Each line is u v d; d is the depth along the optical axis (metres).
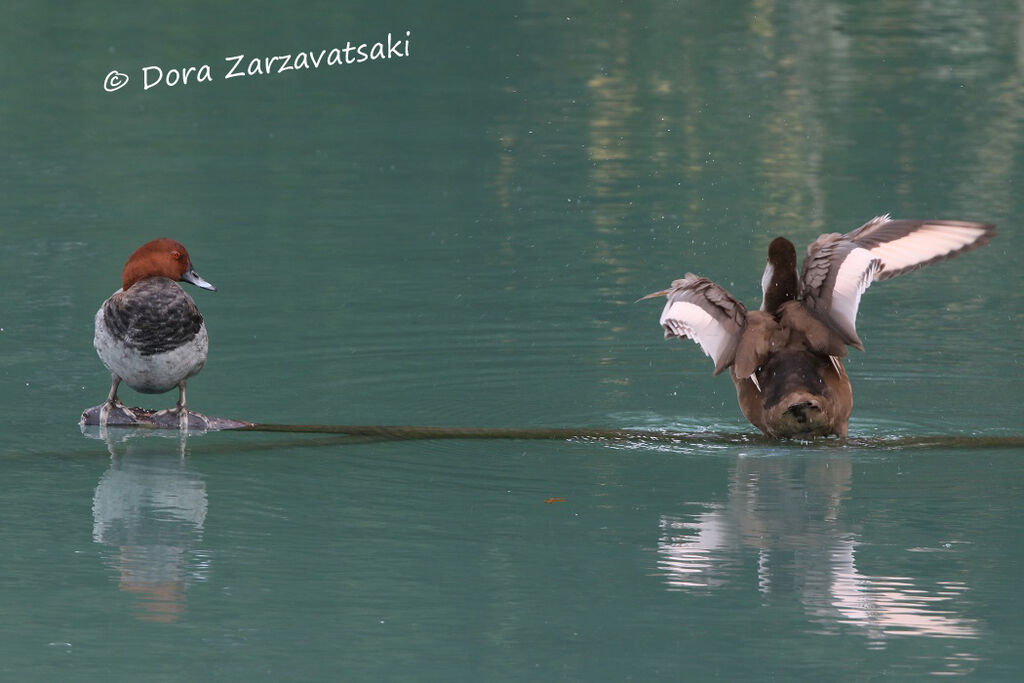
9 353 14.35
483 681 7.88
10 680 7.84
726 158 23.98
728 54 33.12
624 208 20.91
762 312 11.76
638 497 10.73
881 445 11.89
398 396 13.36
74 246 18.56
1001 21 36.53
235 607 8.82
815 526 10.09
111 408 12.51
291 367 14.16
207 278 17.30
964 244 11.29
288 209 20.84
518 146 25.09
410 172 23.27
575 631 8.46
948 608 8.76
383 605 8.84
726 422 12.70
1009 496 10.70
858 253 11.21
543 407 13.09
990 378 13.83
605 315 16.02
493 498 10.73
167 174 23.08
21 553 9.65
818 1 39.69
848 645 8.27
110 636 8.43
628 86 29.92
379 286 17.05
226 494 10.84
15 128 26.47
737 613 8.70
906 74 30.73
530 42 34.78
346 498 10.74
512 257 18.36
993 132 25.50
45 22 36.72
